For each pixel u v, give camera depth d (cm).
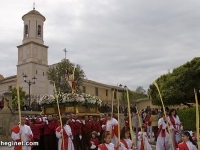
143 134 1019
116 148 676
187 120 1498
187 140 705
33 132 1044
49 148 1080
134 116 1552
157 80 2903
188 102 2655
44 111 1476
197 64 2503
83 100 1429
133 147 660
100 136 1333
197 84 2458
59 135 971
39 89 4419
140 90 6600
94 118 1409
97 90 4934
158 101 2747
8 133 1648
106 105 2745
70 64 3516
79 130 1184
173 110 1037
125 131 725
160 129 1027
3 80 4938
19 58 4603
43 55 4634
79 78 3481
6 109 1700
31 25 4650
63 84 3159
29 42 4475
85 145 1262
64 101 1392
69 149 981
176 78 2578
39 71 4494
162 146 1023
